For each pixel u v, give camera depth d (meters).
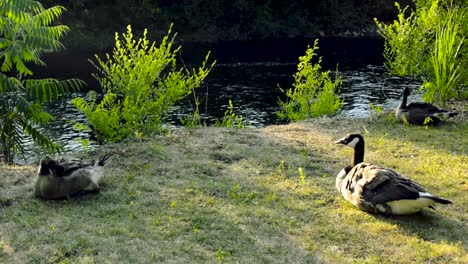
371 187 5.12
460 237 4.94
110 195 5.38
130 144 6.35
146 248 4.77
